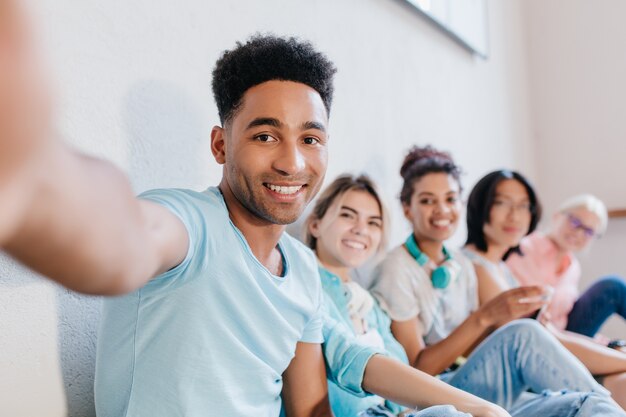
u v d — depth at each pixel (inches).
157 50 33.1
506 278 58.4
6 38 8.1
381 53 58.3
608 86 99.2
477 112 83.2
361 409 35.4
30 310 26.0
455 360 42.6
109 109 30.0
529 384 35.9
